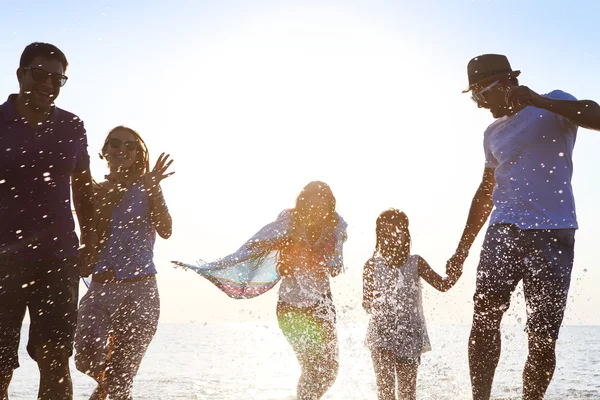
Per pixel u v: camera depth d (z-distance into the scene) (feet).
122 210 14.76
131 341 14.60
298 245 15.02
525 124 13.60
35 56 11.30
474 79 14.07
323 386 14.65
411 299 16.78
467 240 15.34
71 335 11.18
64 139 11.62
